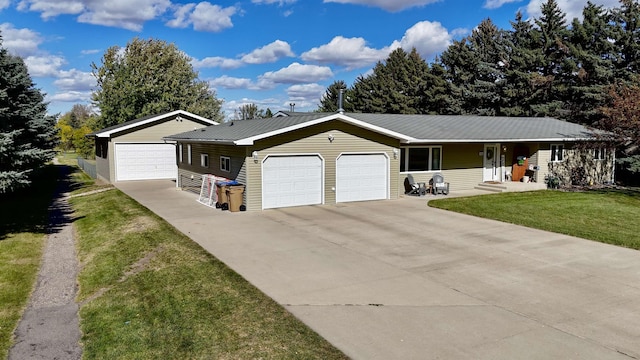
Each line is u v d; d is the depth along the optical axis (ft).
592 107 107.86
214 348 19.26
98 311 24.22
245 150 49.80
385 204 55.83
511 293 25.54
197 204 55.67
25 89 61.11
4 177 41.45
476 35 160.45
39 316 24.12
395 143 59.57
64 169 124.77
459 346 19.15
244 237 38.11
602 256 33.30
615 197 63.41
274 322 21.49
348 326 21.06
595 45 114.32
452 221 45.80
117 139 84.48
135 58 146.30
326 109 222.07
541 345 19.29
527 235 39.99
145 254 33.47
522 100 129.18
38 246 38.73
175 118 88.63
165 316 22.76
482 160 73.00
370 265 30.68
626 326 21.24
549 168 73.77
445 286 26.63
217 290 25.71
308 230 41.04
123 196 63.10
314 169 54.34
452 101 147.02
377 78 195.62
